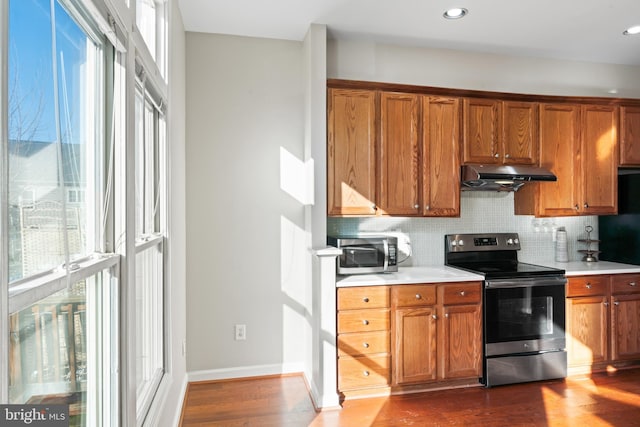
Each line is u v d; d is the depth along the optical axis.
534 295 2.99
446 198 3.14
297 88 3.17
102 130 1.17
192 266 2.99
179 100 2.57
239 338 3.07
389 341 2.77
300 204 3.17
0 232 0.58
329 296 2.66
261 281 3.11
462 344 2.88
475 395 2.79
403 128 3.05
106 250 1.19
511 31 3.04
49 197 0.82
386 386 2.77
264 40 3.11
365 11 2.70
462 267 3.24
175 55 2.38
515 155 3.28
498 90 3.54
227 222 3.05
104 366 1.17
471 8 2.67
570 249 3.78
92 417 1.11
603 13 2.74
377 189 3.00
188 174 2.98
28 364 0.75
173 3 2.29
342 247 2.86
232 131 3.06
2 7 0.58
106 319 1.17
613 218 3.67
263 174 3.11
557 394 2.81
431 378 2.83
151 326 2.03
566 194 3.40
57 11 0.88
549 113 3.36
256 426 2.39
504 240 3.55
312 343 2.82
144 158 1.71
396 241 2.98
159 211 2.09
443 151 3.13
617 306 3.23
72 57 0.97
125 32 1.20
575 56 3.60
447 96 3.14
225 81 3.05
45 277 0.78
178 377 2.50
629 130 3.53
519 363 2.95
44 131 0.80
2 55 0.58
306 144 3.03
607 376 3.13
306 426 2.39
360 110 2.96
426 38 3.17
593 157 3.45
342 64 3.21
